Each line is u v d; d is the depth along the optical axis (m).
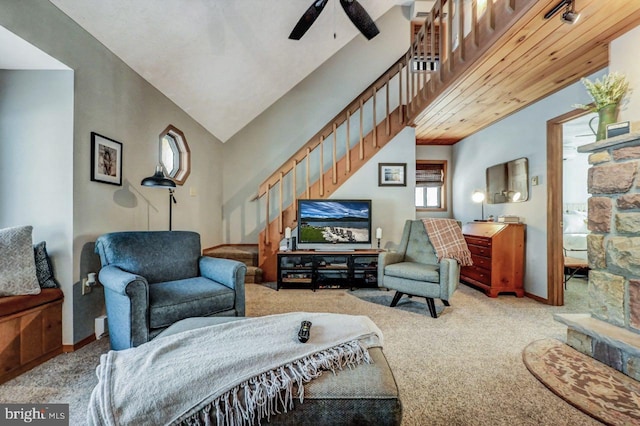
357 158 4.50
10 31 1.76
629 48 2.09
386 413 1.03
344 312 3.00
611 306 2.01
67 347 2.16
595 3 1.79
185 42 3.07
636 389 1.65
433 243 3.26
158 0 2.53
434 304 3.00
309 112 5.36
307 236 4.17
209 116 4.47
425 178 5.75
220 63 3.67
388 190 4.40
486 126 4.47
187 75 3.50
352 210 4.21
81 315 2.26
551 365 1.93
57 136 2.19
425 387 1.70
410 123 4.32
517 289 3.58
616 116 2.16
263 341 1.30
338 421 1.02
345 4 2.90
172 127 3.66
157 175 2.68
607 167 2.02
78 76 2.24
